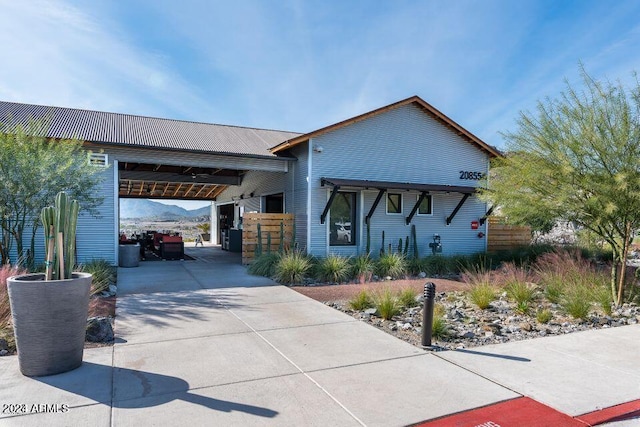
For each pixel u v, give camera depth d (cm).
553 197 866
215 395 371
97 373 416
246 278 1061
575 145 802
